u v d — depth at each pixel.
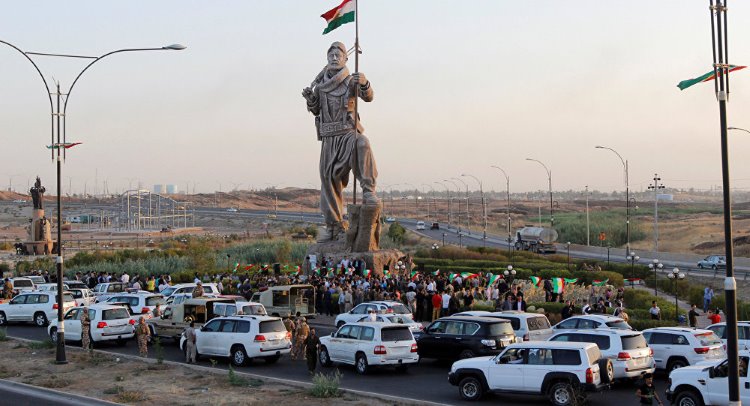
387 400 21.41
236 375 25.67
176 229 192.62
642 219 163.25
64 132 30.39
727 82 16.44
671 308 42.34
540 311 37.28
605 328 25.23
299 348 29.94
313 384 23.56
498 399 22.33
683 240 128.50
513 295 38.16
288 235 145.50
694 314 33.41
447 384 24.81
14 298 42.47
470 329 27.06
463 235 143.00
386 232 130.75
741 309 42.72
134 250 93.25
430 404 20.64
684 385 20.17
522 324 28.14
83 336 32.59
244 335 28.28
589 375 20.30
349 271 52.38
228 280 56.81
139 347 30.61
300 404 20.97
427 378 26.02
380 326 26.50
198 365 28.31
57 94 30.53
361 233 59.81
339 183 63.72
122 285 52.03
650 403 19.67
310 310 42.38
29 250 115.06
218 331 29.02
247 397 21.97
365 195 60.38
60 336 28.92
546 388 20.84
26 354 30.98
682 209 195.88
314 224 186.62
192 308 33.62
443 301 38.31
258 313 33.16
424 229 161.25
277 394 22.44
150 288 53.47
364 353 26.55
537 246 102.06
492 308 38.47
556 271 60.53
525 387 21.17
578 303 44.75
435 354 27.78
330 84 62.84
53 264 84.06
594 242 132.38
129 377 25.69
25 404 21.81
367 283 44.00
